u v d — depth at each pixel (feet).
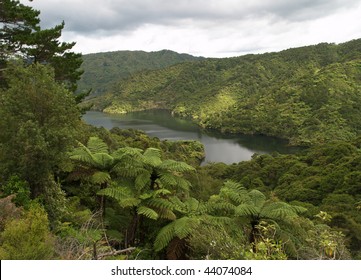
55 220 22.06
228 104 512.63
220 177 153.58
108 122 401.49
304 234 24.63
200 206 26.58
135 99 622.13
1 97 23.61
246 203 26.81
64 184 32.07
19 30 49.08
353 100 360.28
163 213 23.98
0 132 22.12
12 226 15.11
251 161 166.30
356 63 447.83
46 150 21.48
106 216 28.66
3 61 44.47
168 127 373.20
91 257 16.55
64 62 51.39
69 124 24.36
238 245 18.44
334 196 88.84
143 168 26.84
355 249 51.55
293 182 120.16
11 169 22.06
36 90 22.90
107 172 27.37
